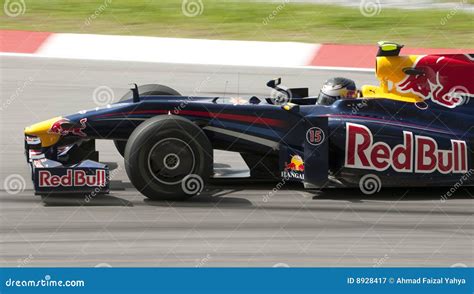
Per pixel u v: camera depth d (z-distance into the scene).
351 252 20.78
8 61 45.81
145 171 23.59
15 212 23.28
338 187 26.55
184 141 23.64
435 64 25.72
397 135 25.08
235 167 29.02
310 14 61.06
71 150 26.83
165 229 22.05
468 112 25.69
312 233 22.02
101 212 23.31
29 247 20.66
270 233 21.97
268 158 26.50
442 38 54.53
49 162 24.27
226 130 25.52
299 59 48.28
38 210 23.48
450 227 22.72
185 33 54.62
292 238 21.62
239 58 48.19
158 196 23.92
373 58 48.69
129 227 22.12
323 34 55.31
